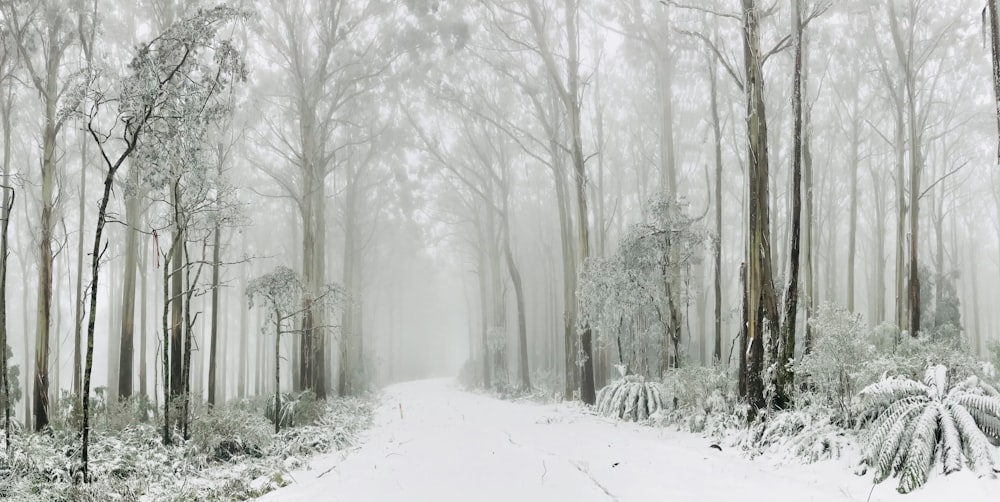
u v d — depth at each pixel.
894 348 10.84
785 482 7.00
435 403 24.03
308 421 16.27
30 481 8.50
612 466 8.18
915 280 18.58
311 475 9.37
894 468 6.52
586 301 19.77
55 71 15.69
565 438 11.37
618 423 14.44
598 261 18.91
